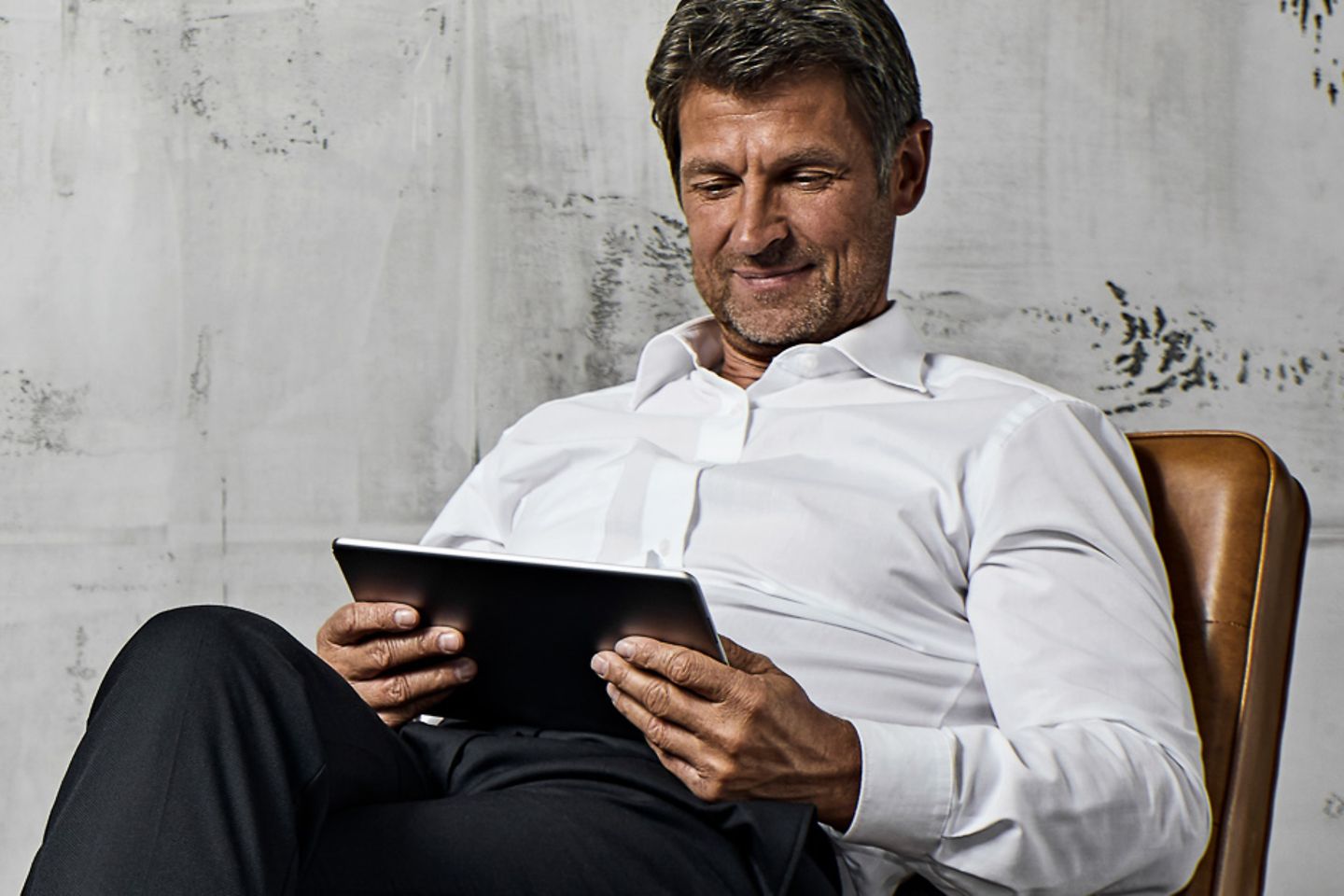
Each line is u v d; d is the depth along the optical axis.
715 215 1.75
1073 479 1.54
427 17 2.56
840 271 1.74
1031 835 1.29
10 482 2.57
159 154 2.58
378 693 1.43
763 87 1.70
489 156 2.55
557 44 2.54
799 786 1.27
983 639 1.48
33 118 2.59
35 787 2.56
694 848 1.24
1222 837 1.42
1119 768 1.31
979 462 1.58
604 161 2.54
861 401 1.73
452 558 1.28
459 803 1.17
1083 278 2.46
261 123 2.57
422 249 2.55
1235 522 1.55
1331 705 2.39
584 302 2.54
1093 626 1.43
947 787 1.29
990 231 2.47
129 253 2.57
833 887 1.31
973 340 2.48
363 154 2.56
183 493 2.56
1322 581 2.40
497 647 1.36
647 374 1.88
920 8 2.48
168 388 2.57
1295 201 2.43
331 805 1.13
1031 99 2.47
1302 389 2.42
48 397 2.57
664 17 2.54
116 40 2.59
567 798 1.23
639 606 1.22
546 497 1.84
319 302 2.56
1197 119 2.44
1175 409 2.44
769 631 1.54
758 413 1.75
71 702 2.57
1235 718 1.46
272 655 1.08
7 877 2.55
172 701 1.02
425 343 2.55
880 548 1.55
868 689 1.52
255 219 2.57
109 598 2.56
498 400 2.54
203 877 0.95
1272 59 2.44
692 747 1.25
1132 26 2.45
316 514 2.55
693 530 1.63
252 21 2.58
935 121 2.48
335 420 2.55
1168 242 2.44
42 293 2.58
